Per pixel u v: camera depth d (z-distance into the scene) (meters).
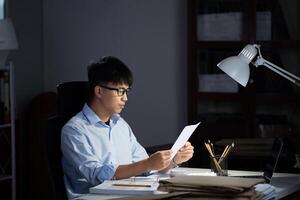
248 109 3.71
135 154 2.62
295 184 2.19
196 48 3.86
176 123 4.21
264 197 1.90
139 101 4.37
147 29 4.30
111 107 2.36
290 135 3.41
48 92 4.42
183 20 4.14
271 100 3.63
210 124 3.34
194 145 3.16
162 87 4.26
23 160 4.39
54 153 2.28
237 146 2.88
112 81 2.32
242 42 3.69
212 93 3.82
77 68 4.65
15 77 4.49
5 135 4.17
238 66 2.29
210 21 3.81
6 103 3.97
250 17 3.65
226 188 1.76
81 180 2.24
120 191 1.92
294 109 3.58
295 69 3.56
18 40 4.51
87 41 4.59
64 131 2.29
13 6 4.46
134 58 4.38
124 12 4.40
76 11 4.62
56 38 4.73
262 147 2.87
